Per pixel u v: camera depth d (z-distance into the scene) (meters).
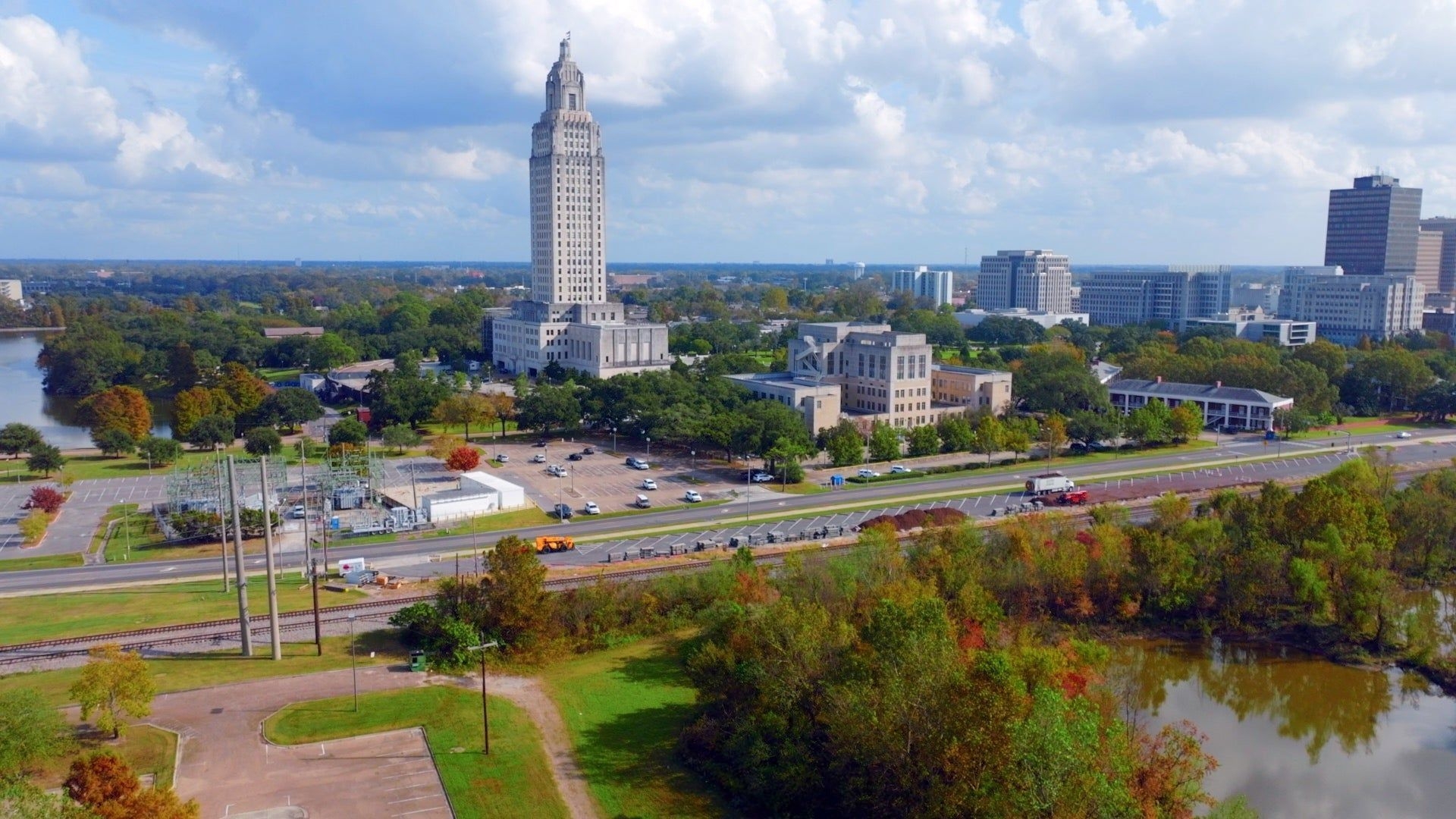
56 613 149.38
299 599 157.62
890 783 99.00
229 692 123.88
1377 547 170.25
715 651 119.50
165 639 140.38
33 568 173.50
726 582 151.00
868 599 138.50
